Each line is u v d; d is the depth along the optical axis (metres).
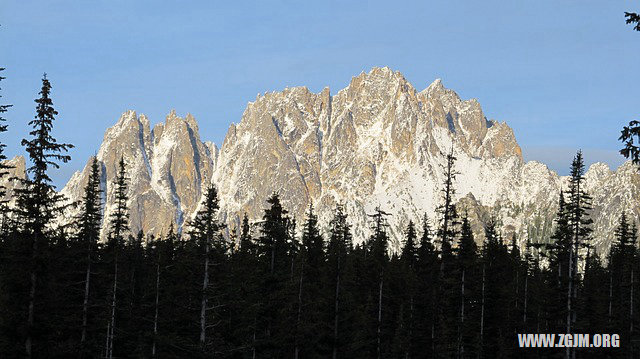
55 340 64.62
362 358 89.19
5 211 56.25
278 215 86.44
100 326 72.19
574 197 82.31
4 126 51.53
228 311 83.38
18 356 56.78
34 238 56.88
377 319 89.94
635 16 30.53
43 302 57.66
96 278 71.12
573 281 82.88
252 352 84.00
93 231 70.81
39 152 55.78
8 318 56.16
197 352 70.00
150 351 84.44
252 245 87.31
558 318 88.75
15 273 56.34
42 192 56.22
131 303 86.31
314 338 81.19
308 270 83.38
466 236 87.12
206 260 70.62
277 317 82.00
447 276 81.56
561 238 84.50
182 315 80.56
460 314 86.50
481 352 89.38
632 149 30.97
